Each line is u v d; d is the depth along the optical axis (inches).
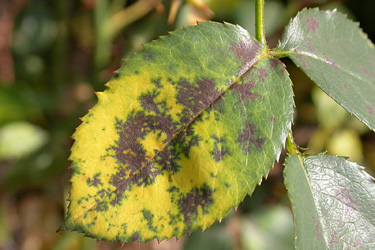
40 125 14.6
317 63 7.5
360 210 7.0
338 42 7.7
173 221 7.0
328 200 7.1
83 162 6.9
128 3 14.0
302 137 15.3
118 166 6.9
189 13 9.6
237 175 7.0
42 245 14.6
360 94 7.5
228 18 12.1
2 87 14.4
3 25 17.3
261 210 13.5
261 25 7.5
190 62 7.1
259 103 7.1
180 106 7.1
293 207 6.9
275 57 7.5
